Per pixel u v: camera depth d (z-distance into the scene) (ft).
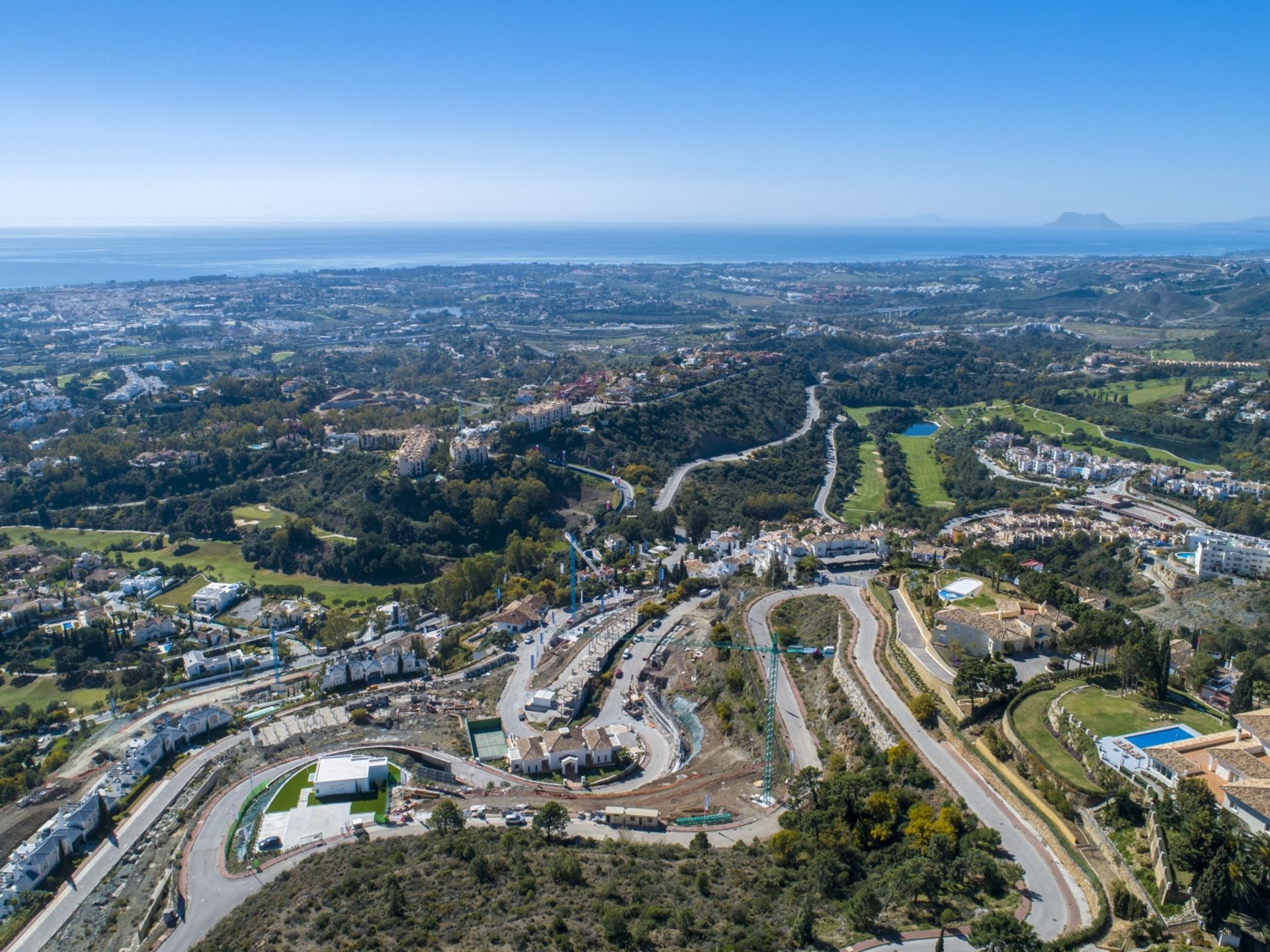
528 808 504.02
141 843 510.58
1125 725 455.63
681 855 432.66
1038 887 363.56
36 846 501.56
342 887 408.05
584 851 436.35
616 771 562.25
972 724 489.67
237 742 624.18
